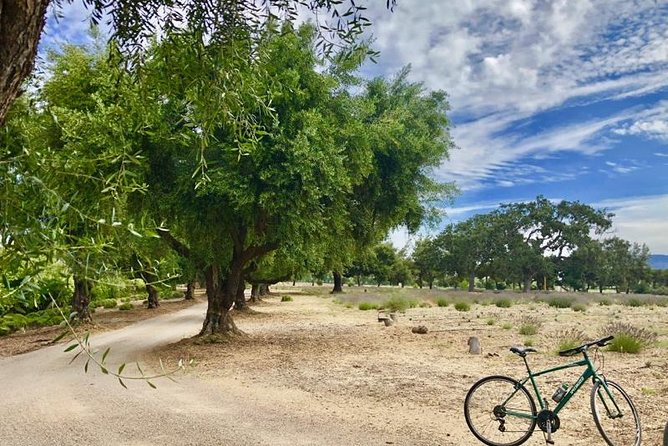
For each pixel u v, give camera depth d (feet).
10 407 25.40
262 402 26.07
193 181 40.88
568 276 267.80
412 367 36.29
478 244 266.36
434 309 102.37
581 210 266.57
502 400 20.06
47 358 42.80
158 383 31.37
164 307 116.37
